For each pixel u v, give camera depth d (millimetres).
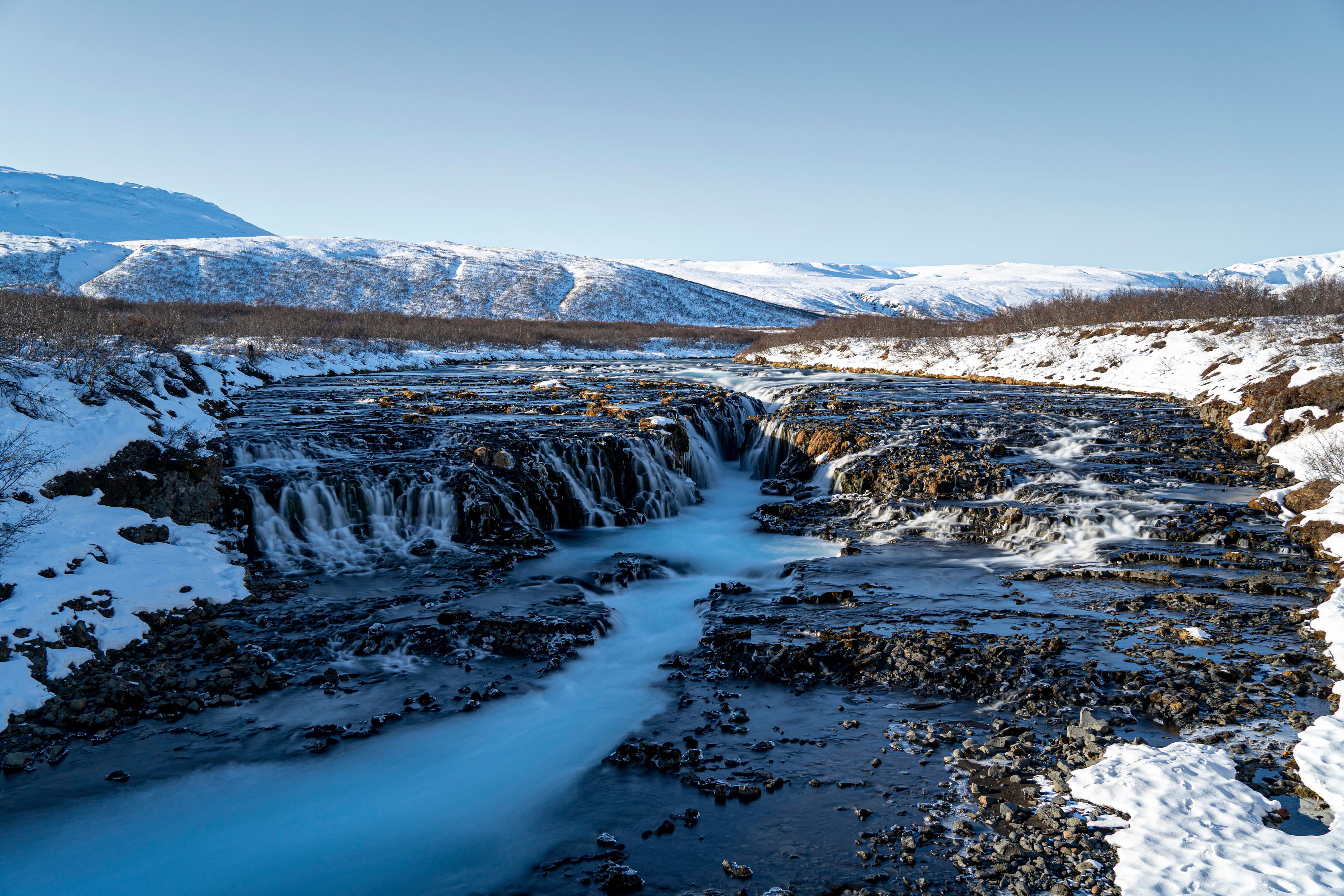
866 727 7875
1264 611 10344
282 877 5980
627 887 5645
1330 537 12508
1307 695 8023
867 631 10039
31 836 6398
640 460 17812
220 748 7680
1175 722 7625
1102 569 12312
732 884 5660
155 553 11406
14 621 8711
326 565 13008
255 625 10383
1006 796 6547
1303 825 5906
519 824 6539
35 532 10391
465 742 7840
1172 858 5566
